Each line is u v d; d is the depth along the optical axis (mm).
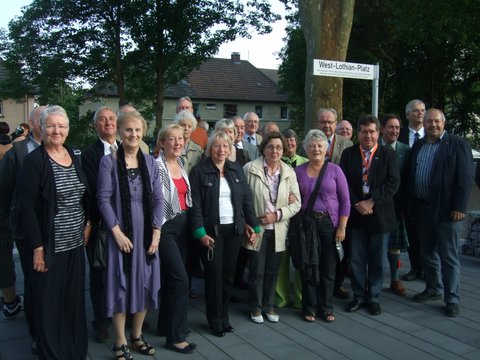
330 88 7137
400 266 6039
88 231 3475
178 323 3607
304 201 4234
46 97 23484
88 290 5133
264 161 4234
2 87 21562
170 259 3611
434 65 20547
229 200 3910
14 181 3744
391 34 19625
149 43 21047
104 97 24047
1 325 4164
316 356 3518
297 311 4496
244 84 41844
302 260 4098
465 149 4332
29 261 3152
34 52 20391
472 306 4551
